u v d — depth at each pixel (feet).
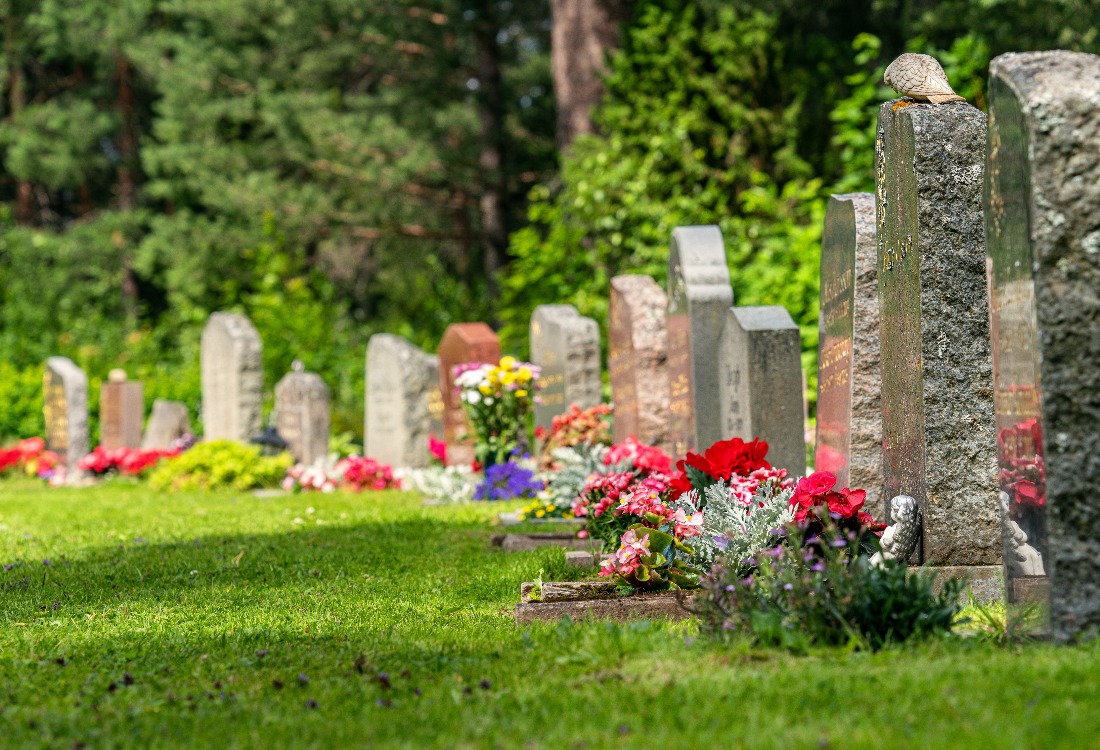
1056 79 17.90
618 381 46.57
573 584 23.58
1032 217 17.87
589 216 65.41
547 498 39.83
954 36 69.87
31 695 17.87
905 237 23.59
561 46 84.33
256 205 98.68
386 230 103.30
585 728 14.85
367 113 107.24
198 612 24.93
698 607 20.67
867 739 13.65
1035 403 18.24
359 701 16.88
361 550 33.68
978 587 22.85
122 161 134.41
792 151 66.80
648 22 71.26
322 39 103.45
